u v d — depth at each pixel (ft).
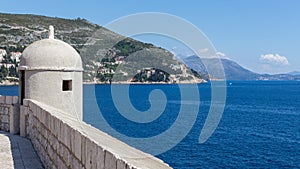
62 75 52.34
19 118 53.36
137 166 13.87
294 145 116.06
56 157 28.78
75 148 22.29
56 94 52.06
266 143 118.52
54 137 29.78
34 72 51.90
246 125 165.48
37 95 51.72
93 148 18.21
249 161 90.94
